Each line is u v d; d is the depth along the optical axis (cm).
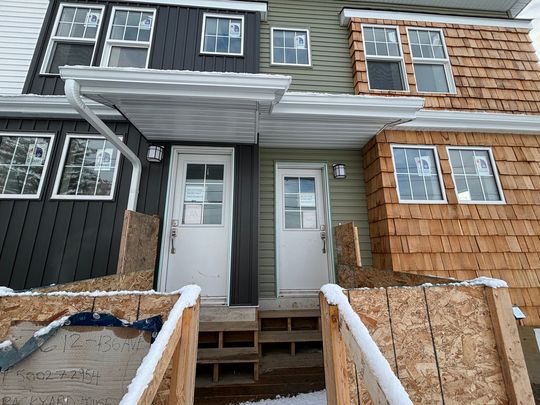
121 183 322
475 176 368
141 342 128
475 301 152
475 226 340
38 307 133
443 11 465
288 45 423
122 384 122
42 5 384
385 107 303
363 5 454
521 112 403
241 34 388
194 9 386
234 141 339
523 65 428
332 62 416
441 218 337
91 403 120
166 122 293
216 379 240
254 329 267
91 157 331
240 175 334
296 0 442
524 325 310
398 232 326
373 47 417
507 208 353
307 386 233
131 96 243
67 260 294
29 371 122
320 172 396
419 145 362
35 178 317
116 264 298
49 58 356
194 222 328
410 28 428
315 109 299
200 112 273
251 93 249
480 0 456
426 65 420
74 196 312
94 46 362
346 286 320
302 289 350
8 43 360
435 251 324
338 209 374
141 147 334
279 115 302
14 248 291
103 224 307
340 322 122
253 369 253
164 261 304
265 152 388
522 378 138
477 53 425
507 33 442
